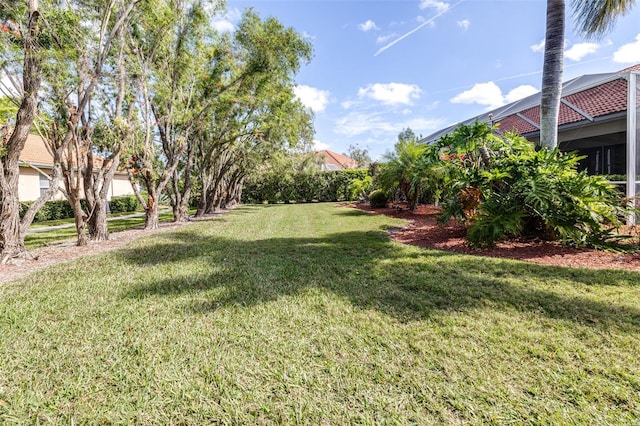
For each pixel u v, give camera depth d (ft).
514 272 12.77
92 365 6.98
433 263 14.61
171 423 5.32
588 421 5.08
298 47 30.76
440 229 25.11
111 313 9.82
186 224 35.73
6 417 5.47
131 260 17.20
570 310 9.04
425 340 7.66
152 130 32.35
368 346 7.48
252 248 19.71
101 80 21.65
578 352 6.95
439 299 10.18
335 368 6.67
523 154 19.93
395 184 40.70
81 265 16.22
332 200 81.41
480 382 6.07
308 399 5.79
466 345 7.37
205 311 9.82
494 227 16.99
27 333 8.55
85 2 19.56
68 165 20.72
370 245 19.47
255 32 29.81
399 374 6.41
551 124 20.04
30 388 6.24
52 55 17.10
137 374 6.64
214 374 6.60
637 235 16.85
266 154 54.49
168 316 9.50
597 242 16.15
